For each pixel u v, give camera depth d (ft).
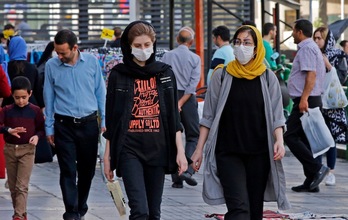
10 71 66.28
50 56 73.10
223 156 43.42
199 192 68.39
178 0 123.34
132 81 42.93
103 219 56.03
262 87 43.24
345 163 88.89
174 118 43.16
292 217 57.31
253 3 125.39
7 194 66.33
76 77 52.75
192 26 123.85
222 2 126.31
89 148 53.21
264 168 43.57
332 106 74.18
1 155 65.16
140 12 121.70
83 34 119.14
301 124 68.44
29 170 54.08
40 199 63.87
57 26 119.03
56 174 77.25
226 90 43.32
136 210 41.55
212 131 43.47
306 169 69.41
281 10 169.68
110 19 119.34
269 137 43.19
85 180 54.39
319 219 56.95
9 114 53.57
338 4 211.20
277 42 110.11
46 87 53.11
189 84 68.59
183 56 68.59
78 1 118.83
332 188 72.74
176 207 61.41
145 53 42.32
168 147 43.14
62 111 52.70
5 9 118.21
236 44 43.16
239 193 42.73
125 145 42.57
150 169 42.93
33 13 118.52
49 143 56.80
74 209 53.01
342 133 74.64
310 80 66.95
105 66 80.43
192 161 44.01
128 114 42.70
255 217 43.96
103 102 53.57
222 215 56.08
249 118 43.16
